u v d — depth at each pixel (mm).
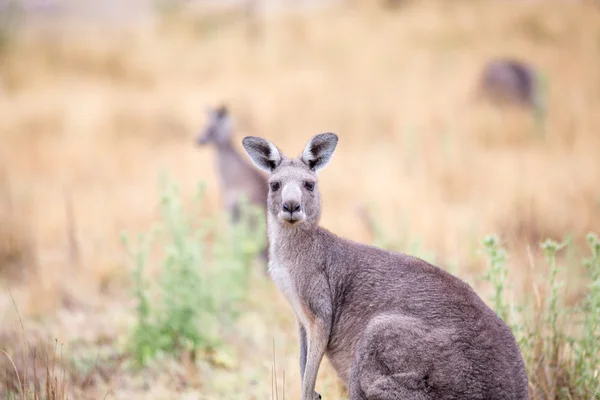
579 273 13562
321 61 39375
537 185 20000
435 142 25250
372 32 42562
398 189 20406
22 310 14070
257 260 15922
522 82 30312
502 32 40469
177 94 34875
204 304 12547
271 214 9469
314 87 34594
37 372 11273
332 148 9844
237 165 19234
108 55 41562
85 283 15250
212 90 35219
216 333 12656
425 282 8391
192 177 23047
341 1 48781
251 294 14867
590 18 40969
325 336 8852
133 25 50750
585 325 9922
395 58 38250
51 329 13070
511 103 30156
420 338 7781
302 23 44938
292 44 41969
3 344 12398
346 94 33250
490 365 7578
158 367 11492
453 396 7555
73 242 16016
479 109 29406
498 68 30656
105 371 11602
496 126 27094
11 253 17031
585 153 23891
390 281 8578
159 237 16672
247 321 13523
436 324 7914
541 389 9578
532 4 43594
